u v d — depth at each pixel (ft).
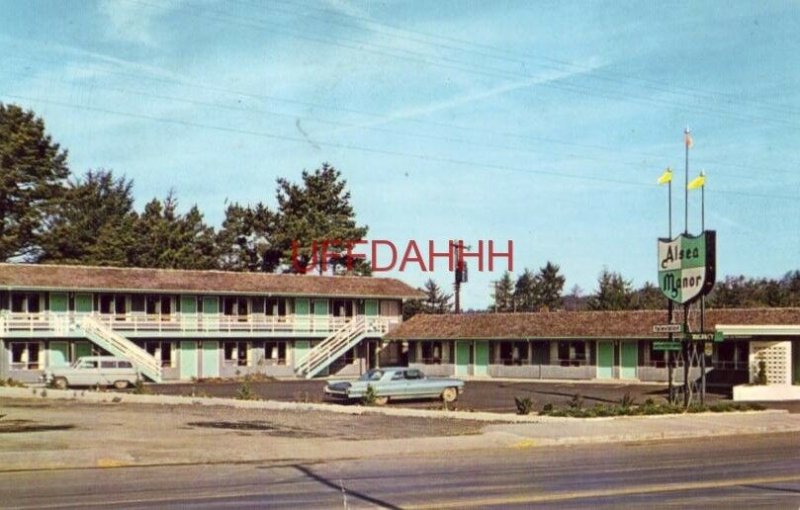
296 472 61.77
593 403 136.56
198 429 91.30
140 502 46.78
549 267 386.32
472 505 45.32
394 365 236.02
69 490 52.26
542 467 64.44
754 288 315.58
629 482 54.95
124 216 314.76
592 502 46.37
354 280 239.30
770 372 156.15
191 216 307.99
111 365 174.19
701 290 115.96
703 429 95.55
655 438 90.89
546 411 109.09
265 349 222.69
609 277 316.81
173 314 211.41
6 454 68.39
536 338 205.67
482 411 119.75
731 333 150.41
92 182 324.39
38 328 189.78
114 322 199.82
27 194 269.64
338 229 297.94
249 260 306.35
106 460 67.15
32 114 272.51
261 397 148.15
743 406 120.57
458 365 223.10
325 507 44.70
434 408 124.06
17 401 130.21
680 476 58.23
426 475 59.47
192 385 187.21
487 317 223.10
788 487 52.70
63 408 117.80
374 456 73.72
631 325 195.31
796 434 97.40
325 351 220.64
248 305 221.66
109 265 276.21
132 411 113.60
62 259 273.75
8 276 192.24
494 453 76.33
